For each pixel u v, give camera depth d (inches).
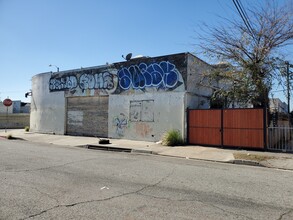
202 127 629.6
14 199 224.4
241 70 627.5
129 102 759.1
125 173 332.8
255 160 446.0
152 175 325.4
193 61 693.3
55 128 953.5
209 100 767.7
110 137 799.1
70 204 214.2
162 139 664.4
